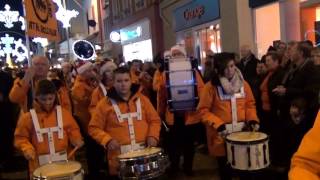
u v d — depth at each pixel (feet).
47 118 12.39
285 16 28.94
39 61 15.47
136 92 12.77
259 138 12.62
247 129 14.32
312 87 14.92
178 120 18.80
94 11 98.84
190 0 45.27
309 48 15.90
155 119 12.87
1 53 72.90
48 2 18.26
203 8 41.83
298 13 27.73
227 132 13.99
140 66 29.78
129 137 12.37
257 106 19.39
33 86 15.62
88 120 18.37
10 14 53.06
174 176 19.22
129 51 72.69
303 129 15.03
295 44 16.17
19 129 12.28
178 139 19.24
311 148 5.05
